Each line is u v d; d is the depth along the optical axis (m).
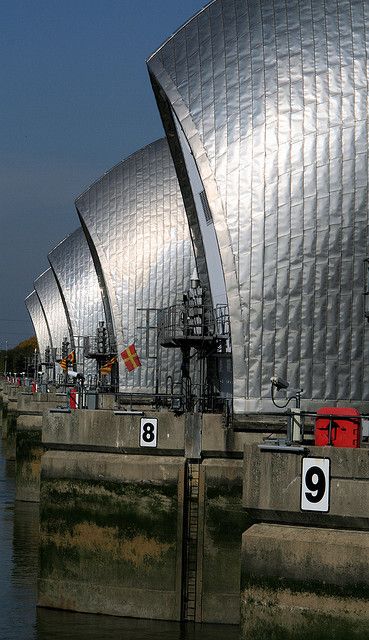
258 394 42.81
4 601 40.75
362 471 26.44
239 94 44.50
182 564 39.38
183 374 48.97
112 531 40.56
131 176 69.44
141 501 40.12
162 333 55.25
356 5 43.47
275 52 44.25
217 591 39.22
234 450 40.28
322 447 26.80
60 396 72.12
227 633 37.38
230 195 43.78
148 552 39.78
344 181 42.44
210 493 39.66
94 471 40.94
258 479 27.41
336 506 26.52
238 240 43.50
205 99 45.03
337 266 42.47
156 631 37.44
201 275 51.31
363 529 26.56
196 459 40.28
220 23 45.91
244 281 43.31
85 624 38.19
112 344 77.00
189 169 50.06
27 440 71.56
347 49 43.09
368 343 42.19
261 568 27.09
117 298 68.06
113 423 41.12
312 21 43.91
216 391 49.53
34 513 62.50
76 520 41.06
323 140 42.75
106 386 65.56
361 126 42.41
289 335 42.78
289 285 42.88
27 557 48.16
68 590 40.75
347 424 29.23
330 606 26.33
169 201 68.50
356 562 26.12
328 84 43.06
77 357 89.31
